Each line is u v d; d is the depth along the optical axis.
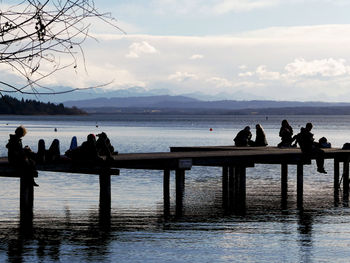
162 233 26.53
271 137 139.50
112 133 168.50
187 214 32.47
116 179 49.72
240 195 38.12
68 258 21.41
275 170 62.16
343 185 45.41
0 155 73.69
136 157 34.31
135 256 21.86
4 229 27.09
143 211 33.12
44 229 27.17
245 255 22.27
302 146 40.00
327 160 76.44
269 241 25.03
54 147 29.36
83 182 46.69
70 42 9.20
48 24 9.09
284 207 35.72
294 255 22.31
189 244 24.17
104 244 23.95
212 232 26.97
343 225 29.27
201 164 35.09
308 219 31.11
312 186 47.53
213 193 42.69
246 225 29.06
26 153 28.14
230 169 40.47
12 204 34.62
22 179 30.56
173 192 42.25
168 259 21.47
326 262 21.22
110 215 31.42
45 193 40.00
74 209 33.28
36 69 9.10
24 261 20.83
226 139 130.00
